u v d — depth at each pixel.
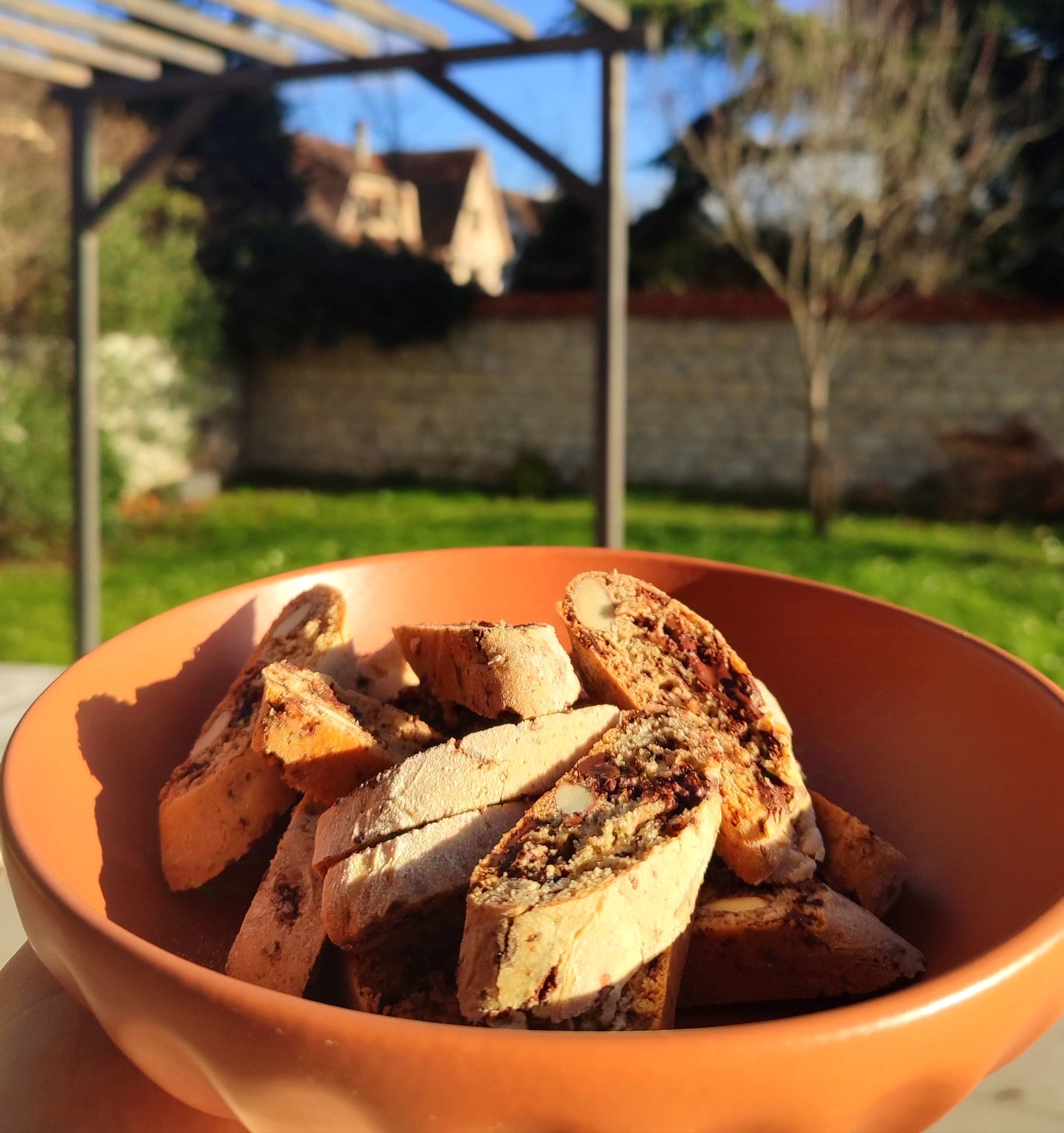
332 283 8.36
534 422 8.30
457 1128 0.48
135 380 7.70
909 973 0.76
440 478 8.64
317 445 8.95
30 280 7.11
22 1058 0.79
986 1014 0.51
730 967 0.80
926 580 5.61
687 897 0.69
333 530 7.29
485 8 2.80
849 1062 0.48
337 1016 0.48
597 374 3.02
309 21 3.06
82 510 4.01
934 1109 0.54
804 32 6.90
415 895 0.71
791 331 7.50
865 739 1.06
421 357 8.55
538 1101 0.46
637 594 1.00
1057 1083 0.85
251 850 0.95
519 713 0.88
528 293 8.59
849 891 0.88
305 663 1.01
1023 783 0.83
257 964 0.79
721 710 0.93
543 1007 0.62
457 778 0.77
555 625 1.27
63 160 7.30
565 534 6.88
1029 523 6.82
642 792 0.73
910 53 7.26
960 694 0.98
